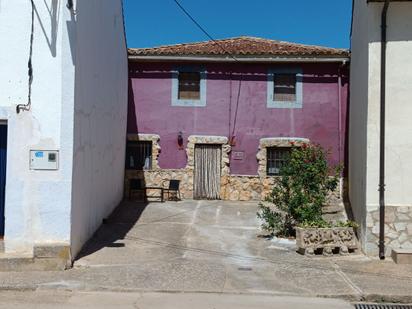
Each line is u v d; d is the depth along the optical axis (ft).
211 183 55.67
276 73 55.57
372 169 31.50
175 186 54.80
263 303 22.12
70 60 27.27
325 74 55.16
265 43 58.85
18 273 25.64
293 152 37.47
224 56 54.44
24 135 26.99
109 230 37.29
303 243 31.78
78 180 29.01
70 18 27.27
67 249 26.63
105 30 38.70
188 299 22.44
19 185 26.96
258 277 26.21
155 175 55.57
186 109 55.83
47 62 27.07
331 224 33.78
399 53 31.48
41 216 26.94
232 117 55.67
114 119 45.55
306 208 35.45
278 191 37.14
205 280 25.31
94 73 33.86
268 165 55.57
